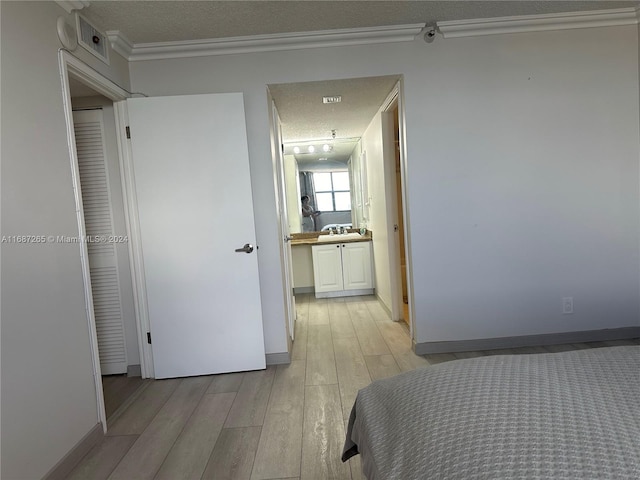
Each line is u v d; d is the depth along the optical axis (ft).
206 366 9.11
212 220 8.88
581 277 9.42
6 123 5.08
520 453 2.38
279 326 9.50
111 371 9.52
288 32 8.69
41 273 5.49
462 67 9.02
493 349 9.50
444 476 2.41
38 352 5.33
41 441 5.30
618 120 9.18
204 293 8.99
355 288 16.44
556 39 9.00
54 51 6.22
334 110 11.69
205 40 8.71
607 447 2.34
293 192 18.16
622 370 3.32
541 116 9.12
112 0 6.91
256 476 5.41
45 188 5.73
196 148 8.77
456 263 9.34
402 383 3.86
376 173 13.25
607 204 9.30
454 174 9.18
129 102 8.63
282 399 7.67
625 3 8.38
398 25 8.68
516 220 9.28
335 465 5.56
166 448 6.23
